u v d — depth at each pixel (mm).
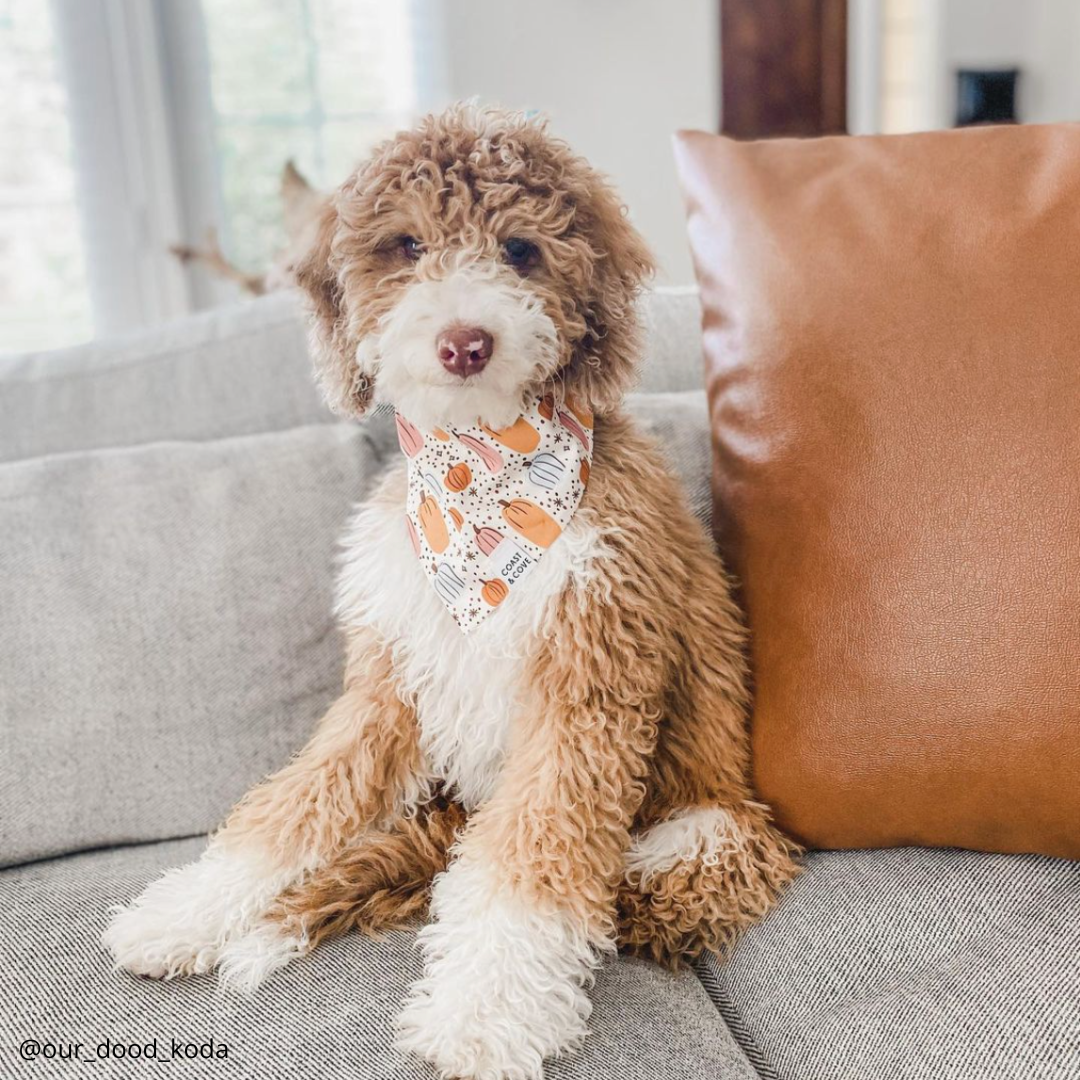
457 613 899
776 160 1040
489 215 836
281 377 1352
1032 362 874
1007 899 851
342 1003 836
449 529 905
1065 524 840
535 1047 768
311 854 949
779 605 942
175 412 1329
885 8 2639
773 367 960
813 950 857
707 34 2500
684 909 885
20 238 2242
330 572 1167
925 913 853
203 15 2270
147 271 2332
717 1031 831
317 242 920
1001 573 849
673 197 2592
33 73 2172
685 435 1189
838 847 939
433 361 791
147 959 869
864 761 884
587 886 830
